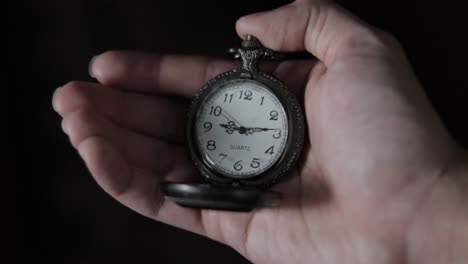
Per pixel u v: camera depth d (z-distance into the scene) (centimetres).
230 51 35
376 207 31
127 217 42
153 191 34
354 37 33
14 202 42
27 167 42
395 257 32
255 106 35
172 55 35
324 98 33
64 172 42
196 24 41
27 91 41
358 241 32
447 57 39
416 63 40
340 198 32
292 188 34
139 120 34
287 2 40
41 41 41
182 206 32
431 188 31
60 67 41
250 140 34
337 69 33
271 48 35
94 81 41
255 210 34
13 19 41
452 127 39
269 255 34
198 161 34
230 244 34
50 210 42
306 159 34
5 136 41
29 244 42
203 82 35
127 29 41
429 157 31
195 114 35
